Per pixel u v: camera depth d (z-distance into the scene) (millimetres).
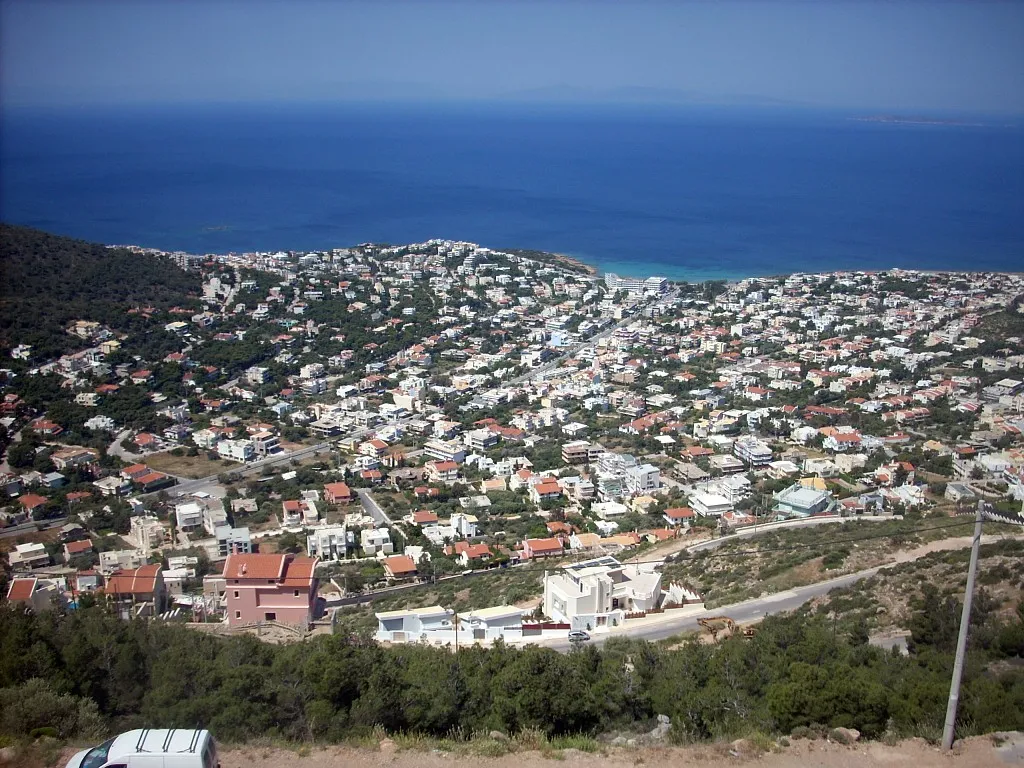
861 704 35750
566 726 38094
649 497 115375
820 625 52125
